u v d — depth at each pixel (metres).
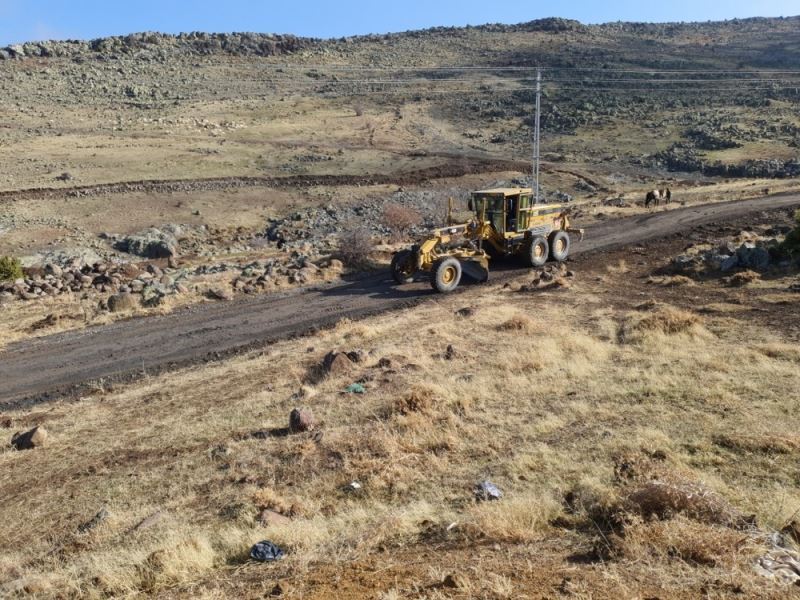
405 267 21.11
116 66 123.94
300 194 56.88
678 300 17.08
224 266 26.50
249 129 85.75
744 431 7.90
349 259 25.23
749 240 23.62
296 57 150.12
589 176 64.56
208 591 5.38
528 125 96.94
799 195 37.09
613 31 196.00
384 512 6.96
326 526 6.76
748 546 4.75
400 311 18.20
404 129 92.62
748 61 142.62
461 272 20.94
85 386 14.46
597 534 5.53
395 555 5.62
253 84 124.25
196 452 9.84
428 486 7.61
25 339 18.09
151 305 20.73
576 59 147.75
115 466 9.75
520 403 10.09
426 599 4.39
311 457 8.87
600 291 18.88
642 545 4.96
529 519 6.07
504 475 7.55
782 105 94.81
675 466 7.05
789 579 4.32
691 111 96.44
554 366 11.77
